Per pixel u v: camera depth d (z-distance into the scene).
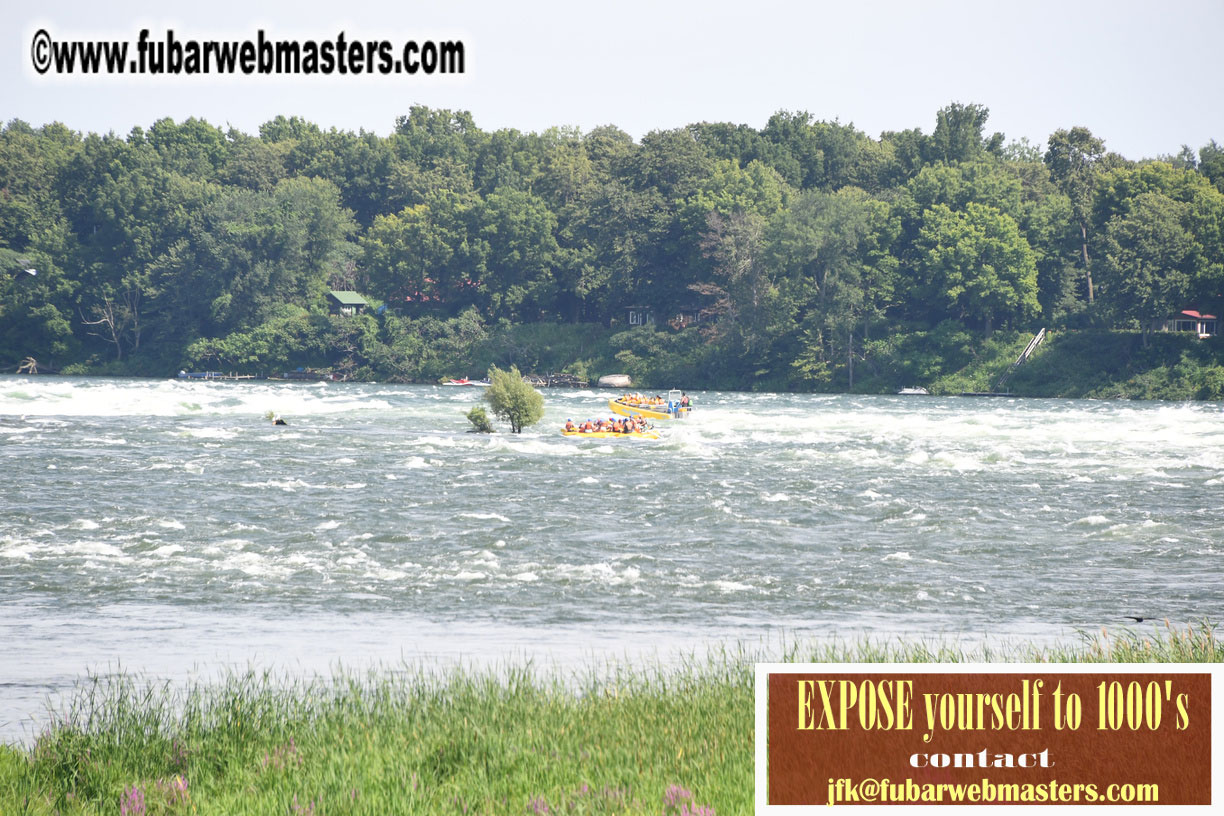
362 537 129.50
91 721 60.66
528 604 99.56
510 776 50.25
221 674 75.00
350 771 51.41
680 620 93.94
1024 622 94.12
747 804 45.44
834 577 112.50
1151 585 109.69
